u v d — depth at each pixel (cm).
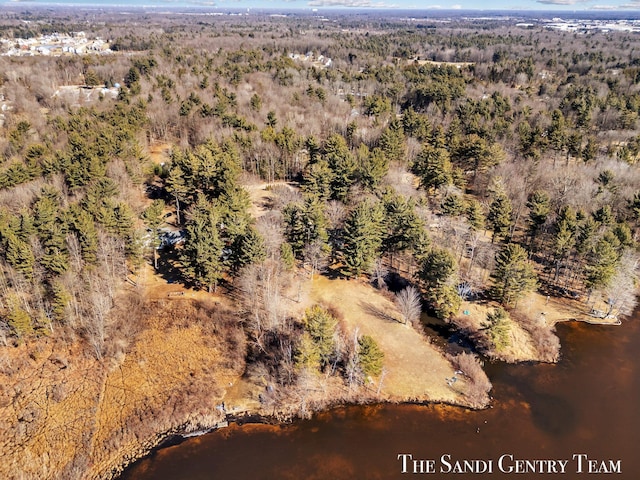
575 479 4306
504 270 6241
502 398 5181
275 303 5856
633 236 7519
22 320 5325
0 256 5978
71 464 4316
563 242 6569
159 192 9075
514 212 8075
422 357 5678
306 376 5097
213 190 8425
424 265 6412
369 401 5091
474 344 5931
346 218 7788
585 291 6894
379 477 4303
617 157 9612
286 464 4422
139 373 5325
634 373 5553
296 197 8388
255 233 6247
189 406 4947
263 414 4928
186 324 5991
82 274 6147
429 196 8956
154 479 4256
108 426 4706
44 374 5228
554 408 5072
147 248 6819
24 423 4656
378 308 6469
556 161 10069
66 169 7931
